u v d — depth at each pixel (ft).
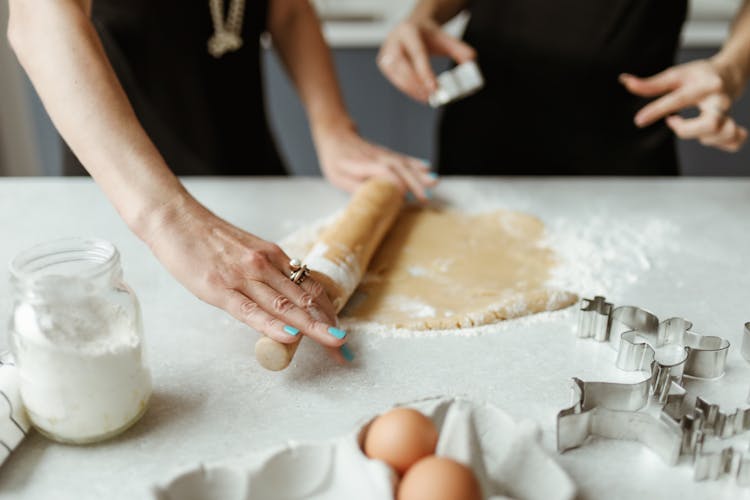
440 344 2.43
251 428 2.03
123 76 4.12
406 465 1.67
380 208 3.19
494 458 1.82
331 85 4.34
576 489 1.65
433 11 4.58
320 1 7.54
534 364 2.33
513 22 4.69
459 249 3.16
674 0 4.50
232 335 2.48
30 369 1.82
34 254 1.94
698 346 2.45
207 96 4.33
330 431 2.02
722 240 3.25
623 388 2.09
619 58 4.55
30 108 7.49
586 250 3.13
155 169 2.44
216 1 4.08
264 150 4.79
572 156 4.87
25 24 2.60
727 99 3.55
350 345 2.42
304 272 2.39
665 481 1.86
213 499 1.68
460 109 4.95
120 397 1.90
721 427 2.00
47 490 1.80
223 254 2.33
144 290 2.77
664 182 3.96
